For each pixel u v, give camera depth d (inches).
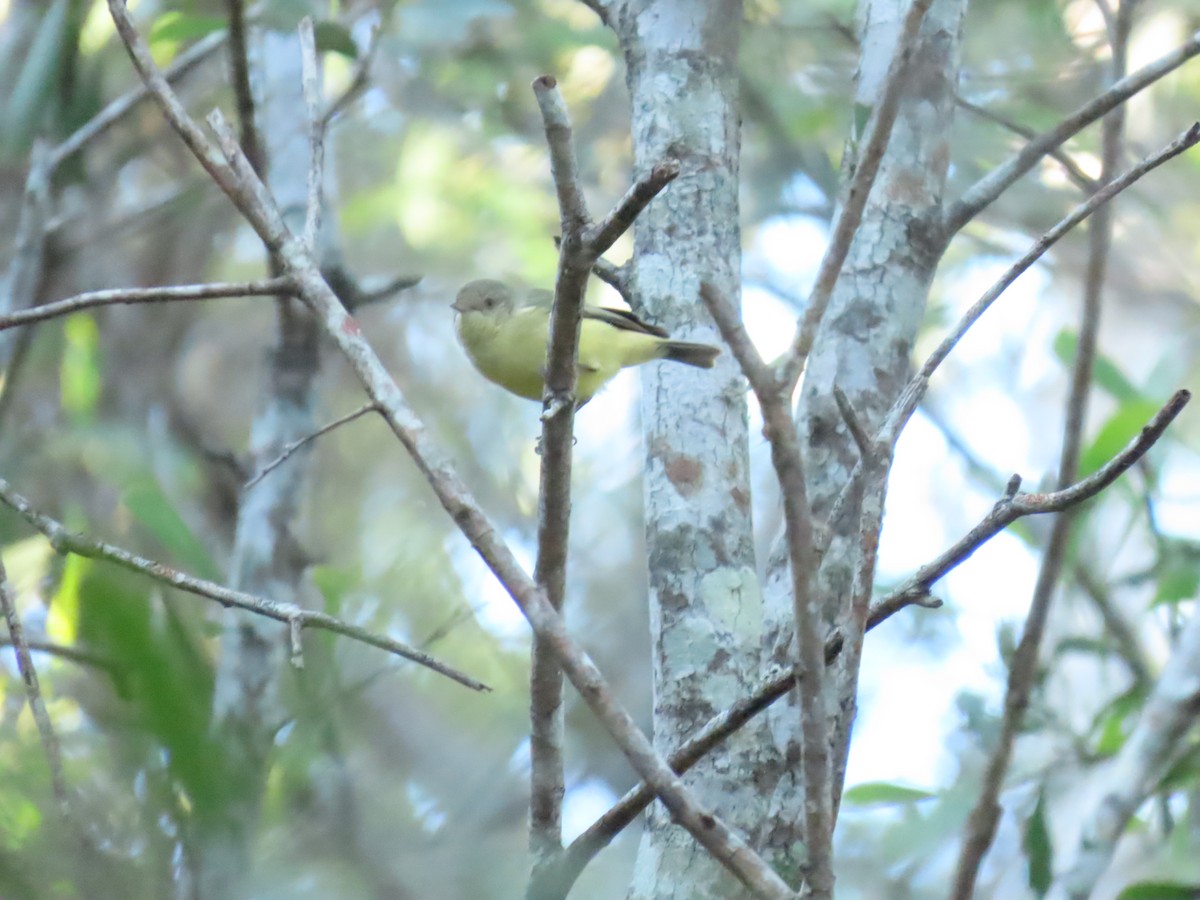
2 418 443.8
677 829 267.7
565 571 243.8
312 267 234.5
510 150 769.6
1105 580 433.4
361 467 683.4
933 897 475.5
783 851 260.1
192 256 620.4
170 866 185.0
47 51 459.5
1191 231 721.0
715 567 292.5
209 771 180.7
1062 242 718.5
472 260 757.3
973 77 624.4
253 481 235.3
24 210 458.3
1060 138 320.8
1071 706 461.7
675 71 338.3
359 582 426.9
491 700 461.4
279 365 451.2
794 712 274.1
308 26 270.8
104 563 195.9
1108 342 714.2
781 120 641.0
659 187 202.5
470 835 232.1
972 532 213.9
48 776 222.2
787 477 183.2
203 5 558.3
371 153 761.0
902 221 320.5
